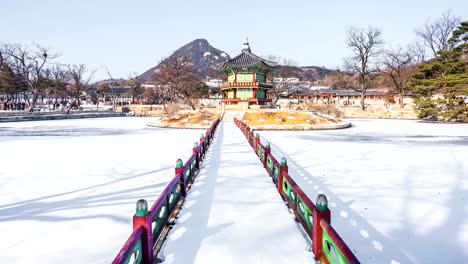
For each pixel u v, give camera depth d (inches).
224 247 181.9
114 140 783.1
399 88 2171.5
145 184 333.7
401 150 601.0
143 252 153.3
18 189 316.2
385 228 214.5
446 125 1315.2
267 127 1143.0
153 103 3019.2
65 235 203.3
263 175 364.2
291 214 236.5
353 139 812.0
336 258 163.6
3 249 184.5
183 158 505.0
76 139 808.3
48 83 2348.7
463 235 203.0
